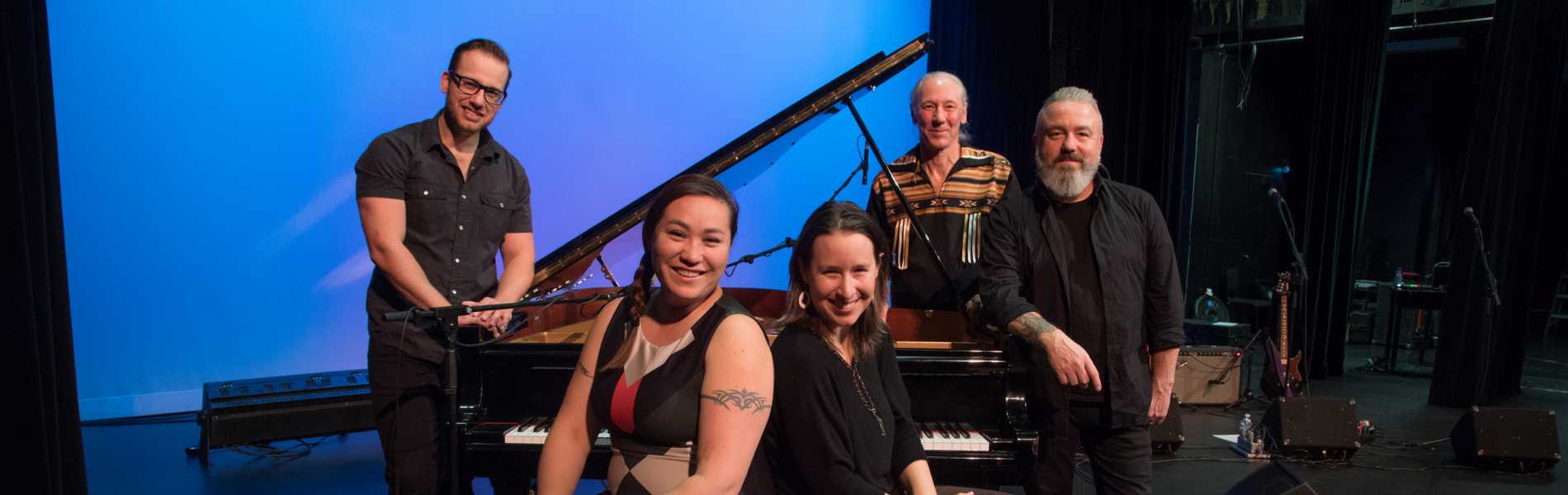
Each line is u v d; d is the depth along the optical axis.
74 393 1.86
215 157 4.46
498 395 2.19
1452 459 4.17
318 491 3.38
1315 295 6.39
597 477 2.10
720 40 5.84
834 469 1.37
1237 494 2.35
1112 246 2.04
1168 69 6.46
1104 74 6.46
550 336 2.46
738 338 1.31
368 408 3.94
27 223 1.67
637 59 5.50
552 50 5.19
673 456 1.33
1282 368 5.14
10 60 1.63
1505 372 6.02
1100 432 2.10
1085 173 2.02
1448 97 8.95
